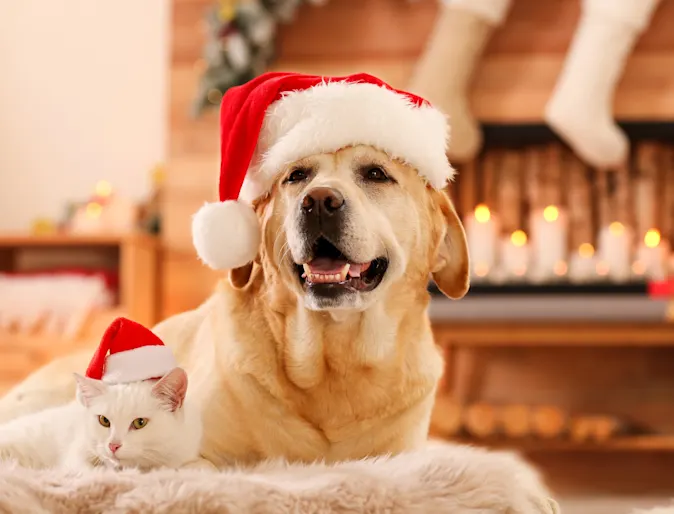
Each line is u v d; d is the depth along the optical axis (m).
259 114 1.51
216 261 1.51
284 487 1.05
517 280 3.46
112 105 4.18
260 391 1.46
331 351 1.46
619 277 3.51
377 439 1.49
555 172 3.76
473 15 3.46
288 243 1.43
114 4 4.18
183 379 1.32
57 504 0.99
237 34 3.54
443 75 3.48
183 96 3.76
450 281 1.71
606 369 3.83
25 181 4.19
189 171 3.74
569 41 3.67
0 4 4.23
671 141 3.79
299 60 3.76
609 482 3.75
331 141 1.47
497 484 1.09
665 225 3.76
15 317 3.42
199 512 0.97
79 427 1.39
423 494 1.06
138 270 3.50
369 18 3.75
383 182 1.51
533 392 3.83
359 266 1.45
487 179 3.81
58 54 4.20
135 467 1.24
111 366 1.36
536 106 3.66
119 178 4.16
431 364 1.56
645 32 3.65
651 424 3.80
